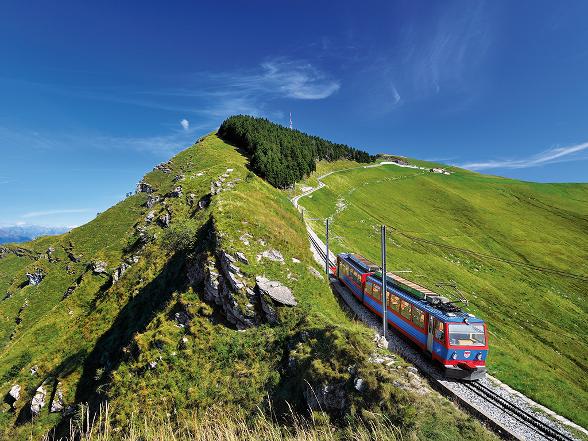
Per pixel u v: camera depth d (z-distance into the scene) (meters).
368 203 120.38
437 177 178.00
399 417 16.53
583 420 18.70
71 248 89.88
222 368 27.38
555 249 100.00
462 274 74.00
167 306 34.78
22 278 91.88
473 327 21.91
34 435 34.69
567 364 47.19
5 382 46.31
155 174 110.88
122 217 96.69
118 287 51.41
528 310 62.97
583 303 69.44
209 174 73.38
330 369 21.03
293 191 107.25
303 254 42.06
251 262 33.88
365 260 40.00
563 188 166.12
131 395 27.55
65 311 57.16
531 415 18.03
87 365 40.81
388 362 19.75
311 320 27.59
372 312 34.34
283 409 21.84
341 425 18.17
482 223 117.50
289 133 175.62
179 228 47.59
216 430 12.08
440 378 21.91
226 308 31.72
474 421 16.30
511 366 25.80
